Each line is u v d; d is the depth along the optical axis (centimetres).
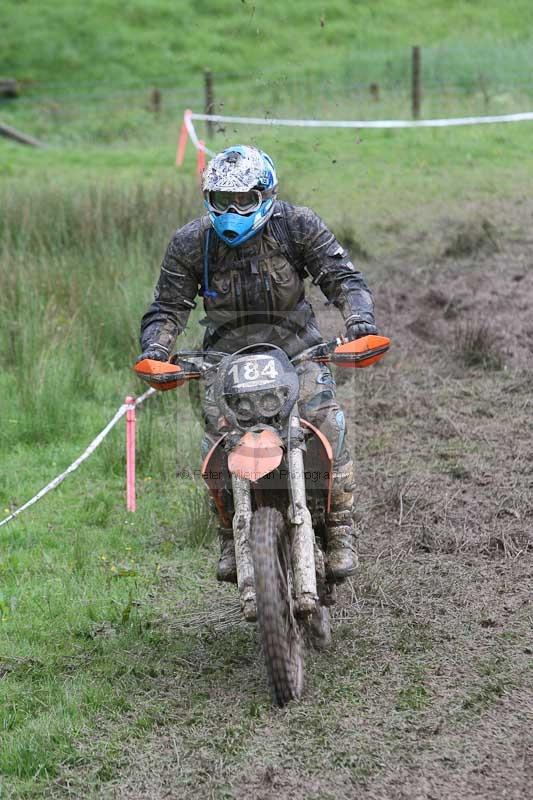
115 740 819
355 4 6675
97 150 4228
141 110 5278
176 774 772
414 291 2128
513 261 2291
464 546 1148
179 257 884
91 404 1638
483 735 798
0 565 1154
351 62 5481
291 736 808
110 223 2394
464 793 730
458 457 1382
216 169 834
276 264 868
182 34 6544
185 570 1137
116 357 1817
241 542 826
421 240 2508
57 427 1538
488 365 1716
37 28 6638
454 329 1870
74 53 6391
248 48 6284
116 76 6097
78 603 1063
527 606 1012
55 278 2044
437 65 4950
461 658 916
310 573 809
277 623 780
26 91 5944
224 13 6744
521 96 4334
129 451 1291
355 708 844
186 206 2528
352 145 3584
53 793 761
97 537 1225
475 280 2169
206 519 1225
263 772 764
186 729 828
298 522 816
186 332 1192
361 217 2714
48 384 1599
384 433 1472
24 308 1897
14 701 882
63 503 1323
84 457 1289
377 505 1254
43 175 3506
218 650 958
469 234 2434
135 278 2011
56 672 930
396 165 3322
